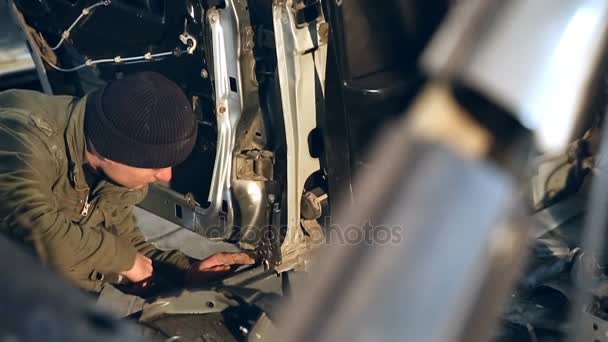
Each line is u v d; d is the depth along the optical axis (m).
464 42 0.65
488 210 0.60
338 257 0.60
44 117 2.88
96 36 3.51
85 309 0.61
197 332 2.85
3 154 2.78
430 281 0.58
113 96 2.75
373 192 0.61
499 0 0.68
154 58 3.34
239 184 3.24
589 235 1.73
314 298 0.58
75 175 2.93
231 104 3.14
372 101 2.87
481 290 0.60
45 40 3.74
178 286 3.20
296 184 3.14
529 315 2.93
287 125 3.03
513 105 0.63
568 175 3.53
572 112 0.67
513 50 0.66
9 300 0.60
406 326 0.57
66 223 2.82
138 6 3.29
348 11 2.81
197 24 3.11
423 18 2.81
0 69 4.34
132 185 2.93
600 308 2.76
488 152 0.62
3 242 0.64
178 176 3.46
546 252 3.27
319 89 3.02
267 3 2.96
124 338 0.59
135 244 3.28
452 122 0.62
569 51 0.68
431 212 0.60
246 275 3.12
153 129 2.72
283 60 2.94
